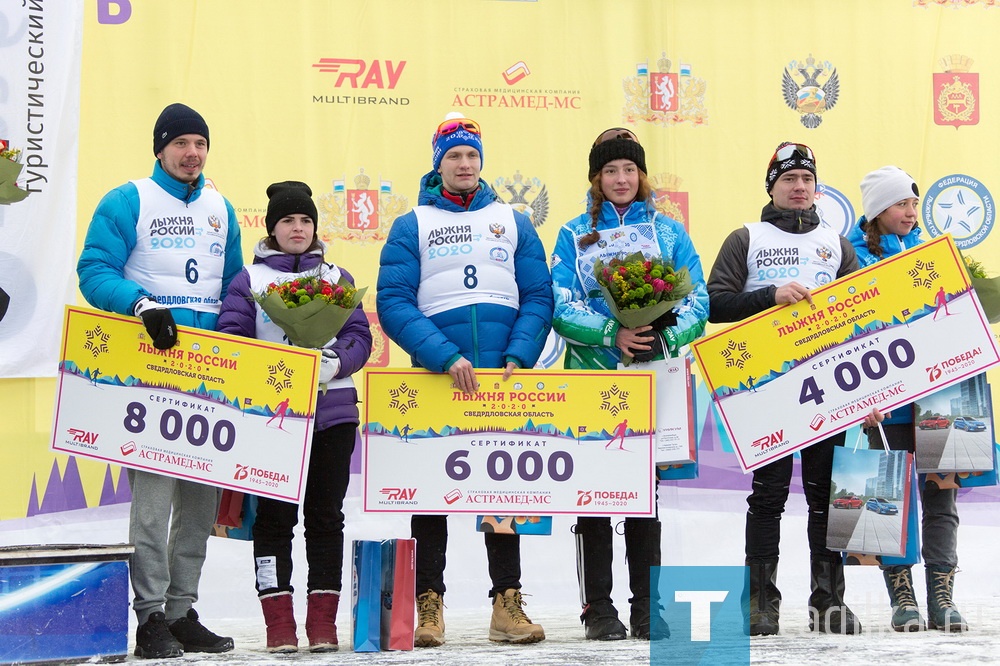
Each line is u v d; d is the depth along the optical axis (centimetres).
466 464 1283
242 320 1264
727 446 1417
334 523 1251
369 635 1215
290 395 1220
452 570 1764
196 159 1280
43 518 1661
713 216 1825
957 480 1367
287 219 1288
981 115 1867
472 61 1798
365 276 1775
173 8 1738
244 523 1292
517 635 1281
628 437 1288
